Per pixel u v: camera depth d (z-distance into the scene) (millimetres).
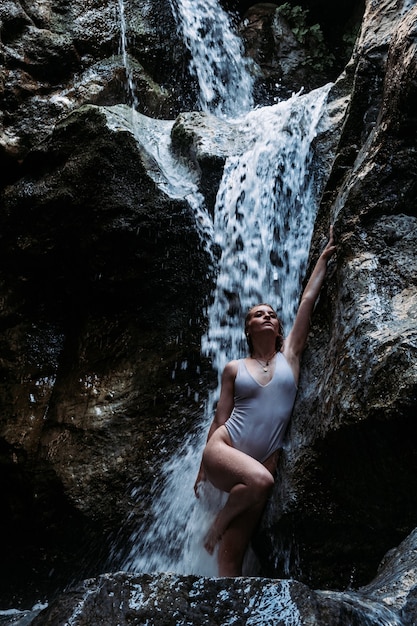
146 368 5777
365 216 4598
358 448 3957
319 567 4352
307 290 4855
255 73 8812
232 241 5930
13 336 6133
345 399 3953
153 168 6051
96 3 8102
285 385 4672
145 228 5867
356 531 4211
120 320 5965
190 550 4926
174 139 6492
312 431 4355
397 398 3645
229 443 4617
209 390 5711
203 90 8508
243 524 4320
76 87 7531
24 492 5609
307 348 4828
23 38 7531
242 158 6098
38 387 5984
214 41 8797
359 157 5078
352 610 2584
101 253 5918
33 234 6121
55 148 6184
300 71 8852
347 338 4180
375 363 3844
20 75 7320
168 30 8406
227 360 5719
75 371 5938
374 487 3988
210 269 5898
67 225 6020
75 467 5469
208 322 5820
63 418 5715
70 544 5465
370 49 5367
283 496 4395
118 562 5312
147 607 2631
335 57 9078
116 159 5984
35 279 6219
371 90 5297
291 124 6152
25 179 6297
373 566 4180
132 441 5543
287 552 4469
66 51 7637
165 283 5883
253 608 2609
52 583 5590
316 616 2535
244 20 9141
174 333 5840
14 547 5688
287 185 5953
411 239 4406
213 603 2646
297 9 9055
